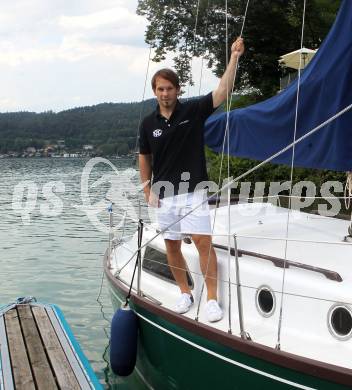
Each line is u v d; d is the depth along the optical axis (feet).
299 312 12.92
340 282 12.65
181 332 14.76
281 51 65.10
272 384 12.19
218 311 14.49
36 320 22.00
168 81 14.90
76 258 41.65
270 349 12.12
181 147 15.24
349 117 12.93
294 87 14.84
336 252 14.98
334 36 13.21
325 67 13.26
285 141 14.84
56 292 31.86
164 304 16.39
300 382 11.59
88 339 24.18
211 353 13.74
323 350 12.01
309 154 14.11
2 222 62.69
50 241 49.42
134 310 17.29
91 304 29.25
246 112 16.19
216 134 17.81
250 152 16.26
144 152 16.30
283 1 62.85
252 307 14.15
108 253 23.36
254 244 16.07
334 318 12.25
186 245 17.10
